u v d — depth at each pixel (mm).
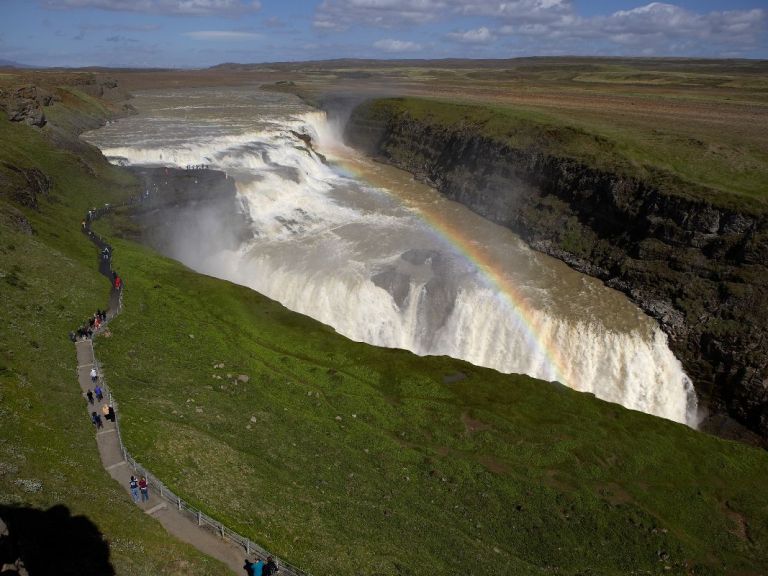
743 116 107125
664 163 72625
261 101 161500
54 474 23719
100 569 19516
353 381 44531
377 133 128375
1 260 43906
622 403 56969
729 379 54406
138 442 29734
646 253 63688
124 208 65875
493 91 173250
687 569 32750
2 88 76188
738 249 57125
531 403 44125
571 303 62500
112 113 116688
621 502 36250
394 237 76312
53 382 32375
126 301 48281
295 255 70000
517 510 34688
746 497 37844
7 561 16719
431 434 40062
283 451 35312
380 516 31625
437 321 63531
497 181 86938
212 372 42188
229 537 25000
